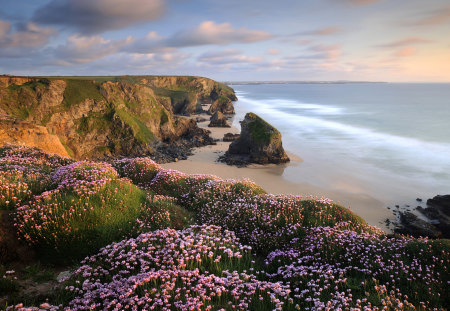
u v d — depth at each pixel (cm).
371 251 1169
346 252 1177
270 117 15950
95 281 925
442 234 3709
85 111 8788
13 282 872
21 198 1270
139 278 877
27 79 8562
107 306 771
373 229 1548
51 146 5153
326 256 1139
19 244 1045
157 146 9438
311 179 5953
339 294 849
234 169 6831
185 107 18300
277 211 1591
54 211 1171
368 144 8894
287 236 1377
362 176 6028
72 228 1136
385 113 16550
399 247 1176
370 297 880
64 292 864
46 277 951
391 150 8088
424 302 904
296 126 12619
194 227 1327
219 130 12425
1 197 1223
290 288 969
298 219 1502
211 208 1692
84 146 8519
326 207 1652
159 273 891
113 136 8844
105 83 9462
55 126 8206
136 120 9619
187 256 996
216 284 896
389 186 5431
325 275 956
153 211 1412
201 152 8575
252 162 7300
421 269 1032
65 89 8675
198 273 927
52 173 1802
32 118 7800
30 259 1027
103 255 1062
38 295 849
